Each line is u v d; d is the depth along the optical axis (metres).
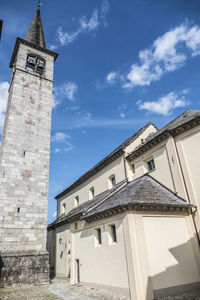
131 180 17.08
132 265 9.56
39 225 16.84
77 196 25.56
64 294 11.30
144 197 11.55
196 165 12.51
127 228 10.38
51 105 22.27
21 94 20.92
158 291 9.31
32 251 15.73
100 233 13.31
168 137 14.41
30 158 18.67
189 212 11.98
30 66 23.92
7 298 10.58
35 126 20.23
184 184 12.74
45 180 18.62
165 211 11.44
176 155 13.62
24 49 23.86
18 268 14.61
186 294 9.54
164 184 14.16
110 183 19.45
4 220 15.64
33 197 17.45
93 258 13.06
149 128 21.17
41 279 15.04
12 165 17.62
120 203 10.93
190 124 13.17
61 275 21.12
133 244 9.90
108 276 11.27
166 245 10.62
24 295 11.27
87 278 13.29
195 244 11.20
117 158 18.84
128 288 9.61
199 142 12.71
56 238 24.84
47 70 24.34
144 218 10.80
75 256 15.43
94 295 10.62
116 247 11.05
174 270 10.20
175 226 11.37
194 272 10.63
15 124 19.25
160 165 14.76
